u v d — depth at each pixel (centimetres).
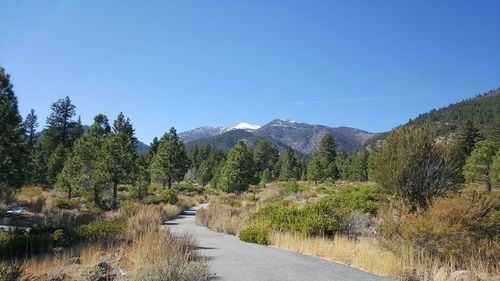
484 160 4403
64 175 3338
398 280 901
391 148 1773
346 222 1689
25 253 1168
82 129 8081
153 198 3900
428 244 1052
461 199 1116
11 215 2188
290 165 8950
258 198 4669
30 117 8269
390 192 1742
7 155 1942
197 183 8519
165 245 1109
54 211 2530
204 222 2431
